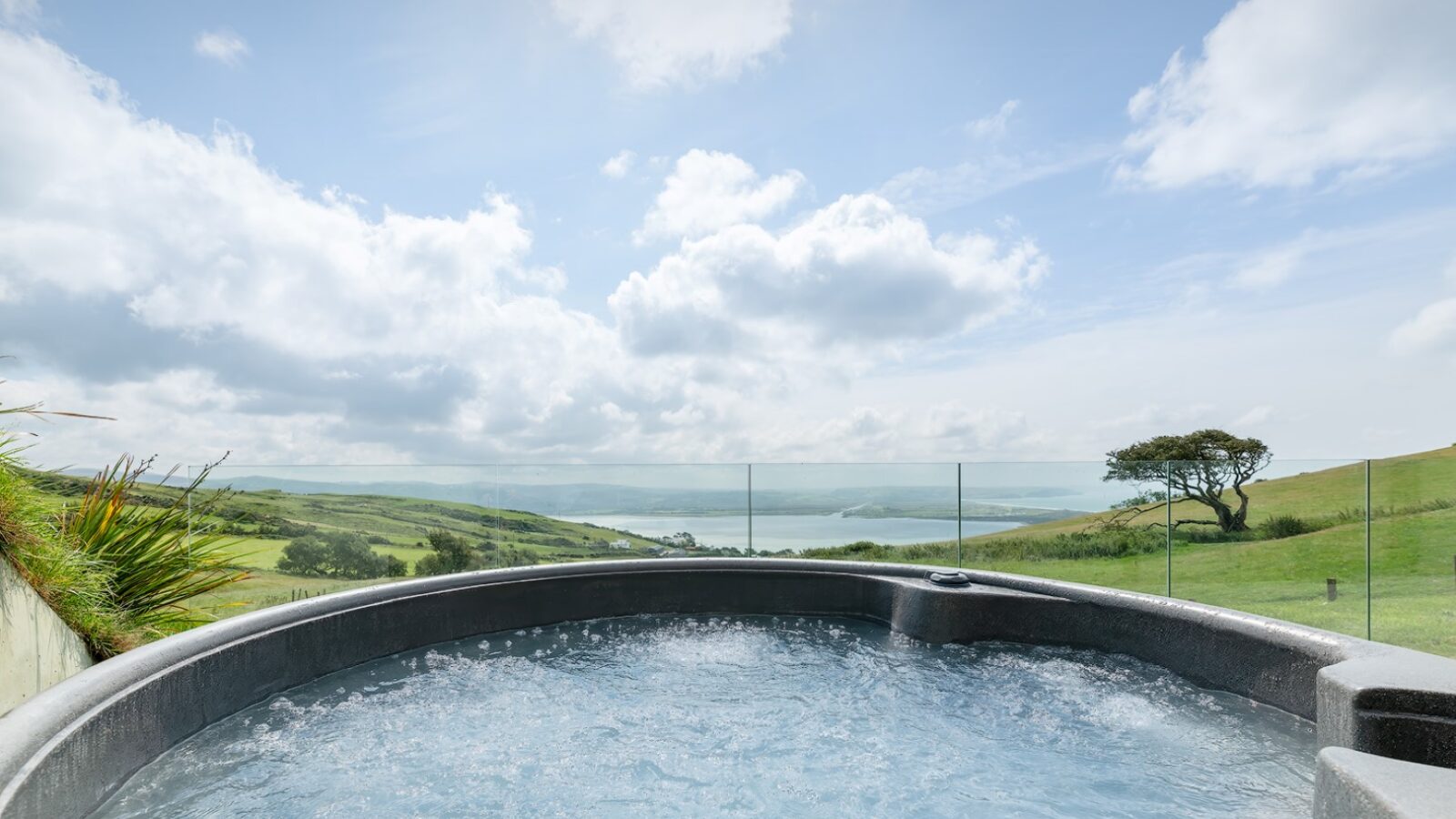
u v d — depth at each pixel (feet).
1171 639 11.51
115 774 7.27
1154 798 7.65
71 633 9.10
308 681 11.07
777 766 8.53
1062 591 13.28
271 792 7.73
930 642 13.75
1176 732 9.37
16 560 8.08
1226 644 10.62
